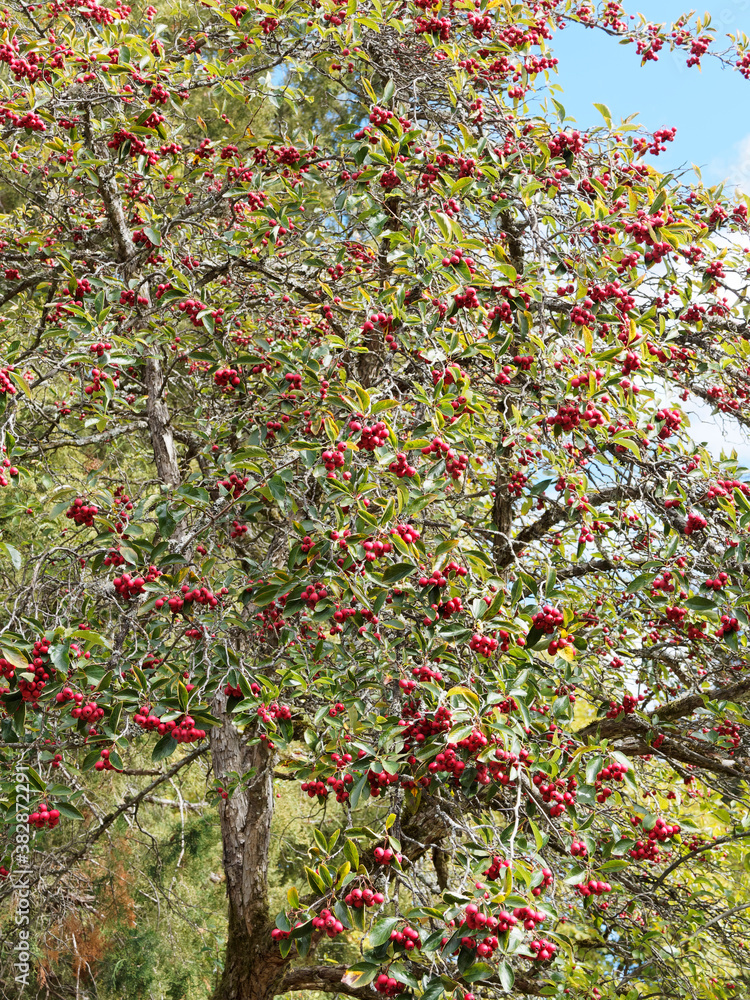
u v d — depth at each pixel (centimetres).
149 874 664
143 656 328
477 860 277
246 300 499
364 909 264
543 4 535
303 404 373
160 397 505
